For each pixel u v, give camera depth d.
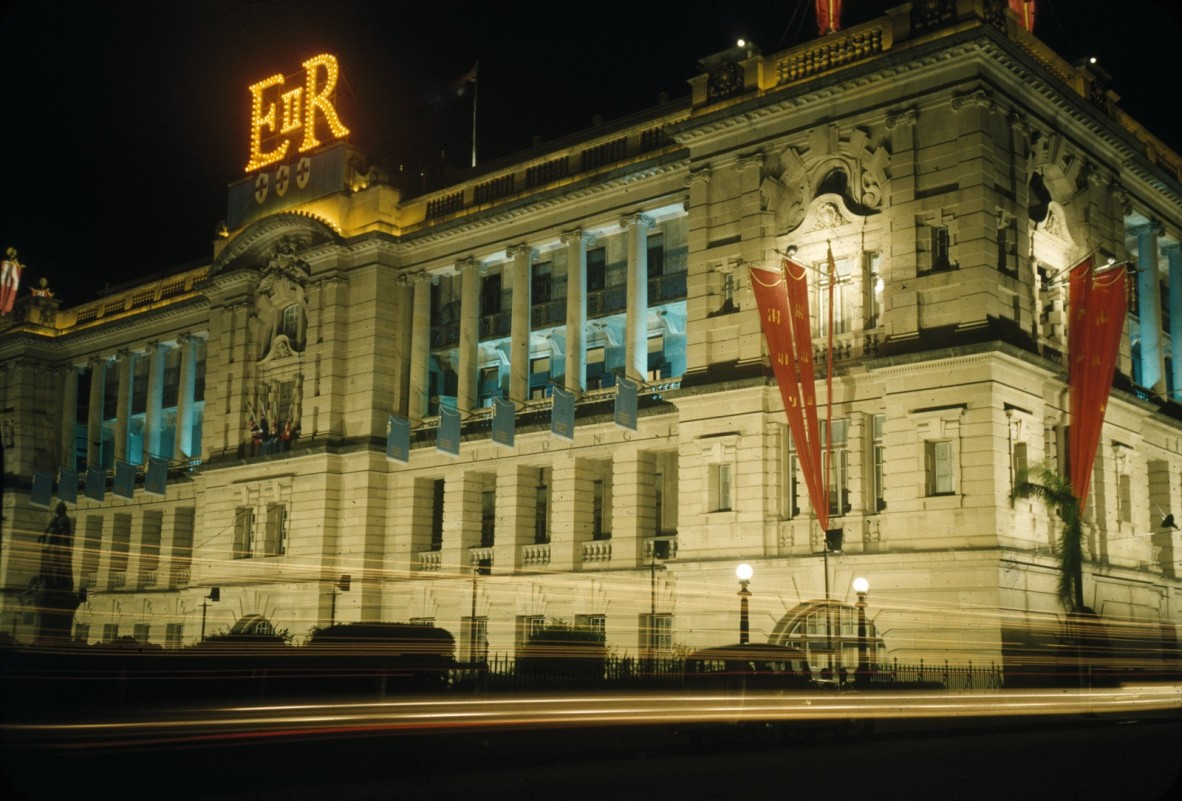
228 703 28.95
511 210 58.94
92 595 80.69
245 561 65.69
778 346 44.59
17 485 84.19
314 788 19.22
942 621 40.41
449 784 19.59
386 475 62.41
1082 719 35.03
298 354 65.81
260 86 71.81
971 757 23.69
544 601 54.50
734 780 19.88
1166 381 55.66
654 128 54.88
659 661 42.47
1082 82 49.53
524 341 58.62
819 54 47.03
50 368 88.12
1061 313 46.50
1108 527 47.00
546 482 58.06
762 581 45.09
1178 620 51.25
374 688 32.25
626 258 57.34
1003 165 43.34
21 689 27.31
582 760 23.78
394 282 64.06
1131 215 53.50
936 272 42.72
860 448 44.19
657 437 51.81
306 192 67.38
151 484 72.38
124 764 20.77
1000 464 40.69
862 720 28.86
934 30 43.75
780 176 47.72
